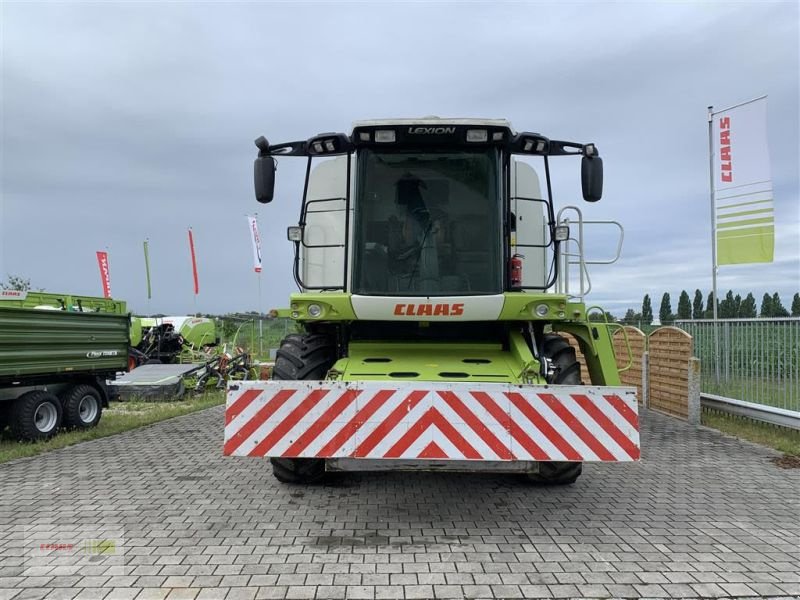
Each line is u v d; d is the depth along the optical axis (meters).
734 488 5.59
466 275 5.07
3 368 7.50
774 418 7.84
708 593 3.45
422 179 5.11
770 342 8.05
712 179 10.11
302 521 4.66
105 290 25.94
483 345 5.36
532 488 5.61
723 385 9.08
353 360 5.18
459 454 4.12
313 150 5.32
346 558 3.92
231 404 4.23
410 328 5.39
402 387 4.14
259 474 6.16
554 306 4.89
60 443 7.77
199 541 4.23
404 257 5.08
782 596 3.42
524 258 5.68
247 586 3.51
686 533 4.41
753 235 9.65
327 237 5.75
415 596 3.40
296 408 4.19
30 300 10.45
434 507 5.03
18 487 5.65
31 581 3.58
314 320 5.08
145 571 3.71
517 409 4.11
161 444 7.79
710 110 10.12
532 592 3.46
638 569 3.77
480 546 4.14
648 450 7.16
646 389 10.54
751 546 4.16
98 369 9.31
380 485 5.72
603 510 4.95
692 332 9.91
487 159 5.11
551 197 5.50
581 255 5.57
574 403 4.11
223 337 22.84
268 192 5.38
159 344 18.97
